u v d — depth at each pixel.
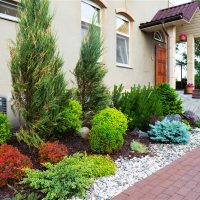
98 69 5.97
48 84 4.19
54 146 3.99
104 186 3.47
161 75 11.90
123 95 6.48
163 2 12.38
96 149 4.43
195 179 3.73
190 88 11.85
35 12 4.31
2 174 3.21
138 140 5.69
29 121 4.30
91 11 8.87
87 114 5.91
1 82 5.84
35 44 4.12
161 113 6.65
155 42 11.64
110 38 9.17
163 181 3.66
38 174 3.18
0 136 4.37
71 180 3.20
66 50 7.52
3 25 5.93
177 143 5.68
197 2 11.15
